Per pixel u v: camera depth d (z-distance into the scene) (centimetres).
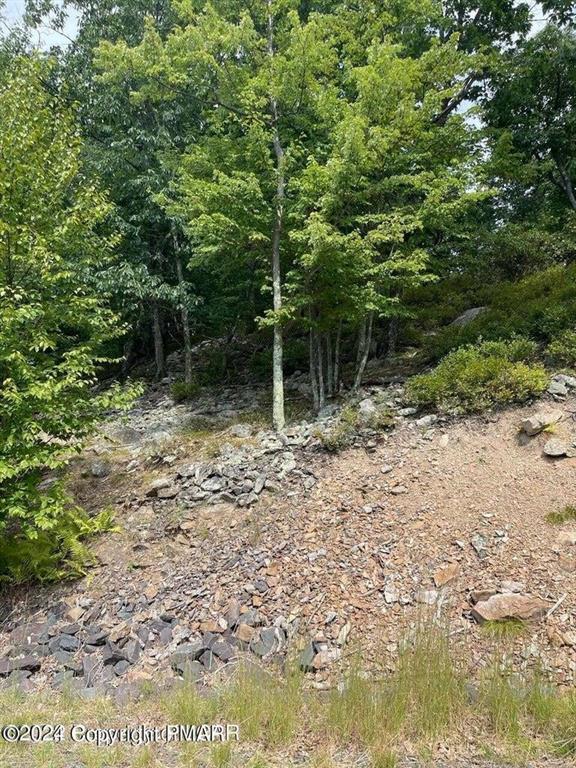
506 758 296
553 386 667
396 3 980
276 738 324
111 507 678
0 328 586
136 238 1232
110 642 466
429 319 1142
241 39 875
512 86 1325
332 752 314
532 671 362
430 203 778
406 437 676
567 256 1131
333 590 473
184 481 714
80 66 1320
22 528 574
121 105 1242
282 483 651
